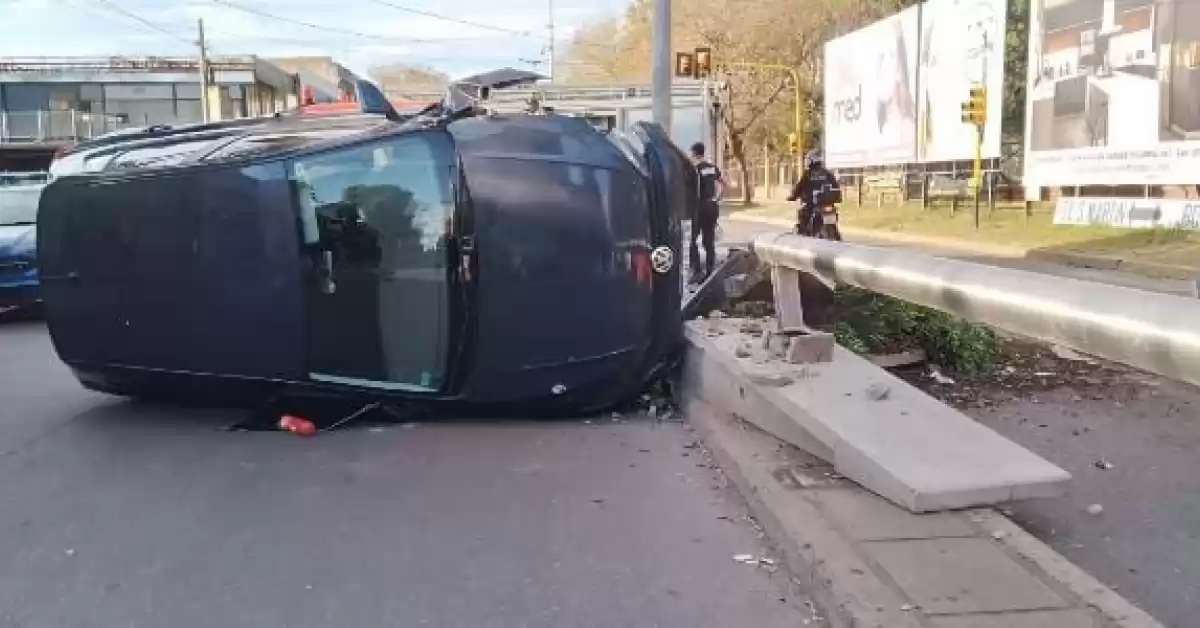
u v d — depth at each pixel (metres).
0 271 13.46
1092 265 21.80
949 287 4.24
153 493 6.26
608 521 5.65
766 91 58.44
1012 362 9.16
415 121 7.84
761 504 5.56
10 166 43.38
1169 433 7.04
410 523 5.65
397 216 7.62
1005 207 34.09
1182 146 22.67
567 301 7.62
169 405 8.73
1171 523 5.35
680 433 7.64
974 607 4.08
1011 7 35.12
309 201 7.64
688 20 57.06
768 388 7.00
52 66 45.31
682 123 20.20
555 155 7.66
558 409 8.00
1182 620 4.25
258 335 7.72
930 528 4.96
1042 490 5.24
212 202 7.65
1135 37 24.16
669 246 8.01
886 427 6.05
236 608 4.56
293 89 52.88
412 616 4.46
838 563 4.54
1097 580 4.51
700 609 4.50
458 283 7.53
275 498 6.13
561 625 4.36
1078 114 26.72
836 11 54.72
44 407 8.69
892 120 38.53
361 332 7.73
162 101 46.44
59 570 5.03
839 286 9.34
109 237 7.88
